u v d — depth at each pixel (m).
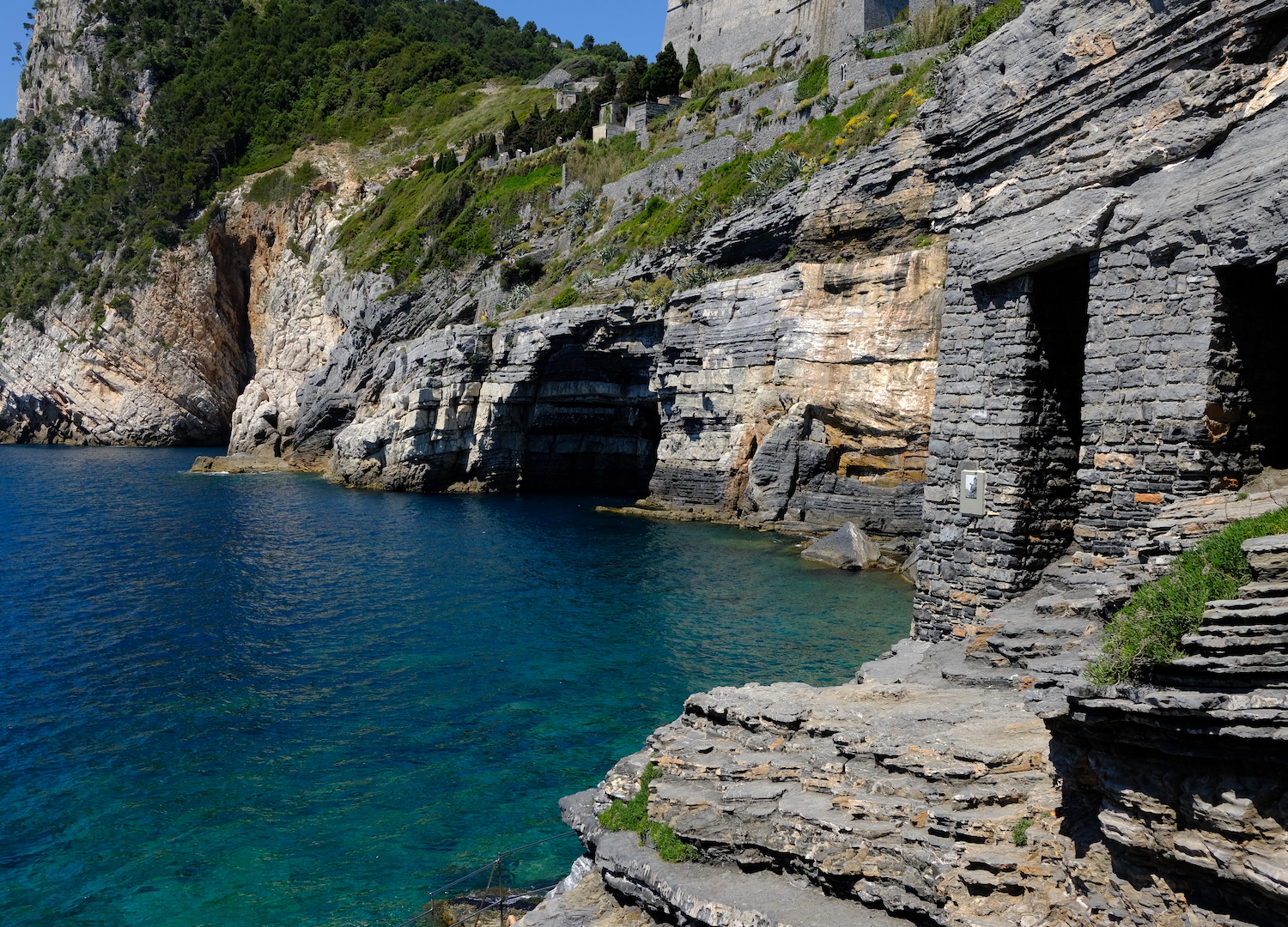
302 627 38.19
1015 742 13.52
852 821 12.94
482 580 46.19
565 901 14.84
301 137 146.62
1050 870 11.34
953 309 20.69
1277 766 9.26
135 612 41.06
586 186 91.38
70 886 18.84
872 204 52.44
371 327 95.88
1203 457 15.58
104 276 136.88
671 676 31.03
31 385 138.00
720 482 61.72
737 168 71.44
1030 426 19.19
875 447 53.25
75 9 191.62
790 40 86.00
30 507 72.94
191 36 176.00
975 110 19.94
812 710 15.91
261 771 24.17
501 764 24.34
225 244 132.25
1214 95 15.42
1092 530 17.33
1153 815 10.18
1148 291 16.31
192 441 136.00
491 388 80.00
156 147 151.38
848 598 41.03
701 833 13.82
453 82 159.88
